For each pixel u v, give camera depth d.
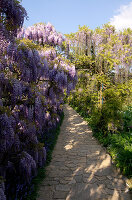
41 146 3.71
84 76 11.01
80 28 8.00
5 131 2.55
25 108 3.65
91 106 10.51
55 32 7.94
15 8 2.59
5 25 2.69
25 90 3.53
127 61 7.29
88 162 4.77
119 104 6.75
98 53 7.47
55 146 6.27
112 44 7.58
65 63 6.41
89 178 3.85
